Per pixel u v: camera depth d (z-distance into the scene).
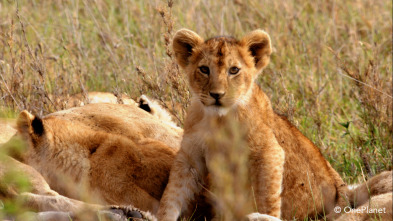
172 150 10.13
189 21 17.16
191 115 9.50
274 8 18.52
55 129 9.09
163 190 9.48
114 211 7.94
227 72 9.38
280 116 10.45
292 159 9.90
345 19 18.73
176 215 9.05
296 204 9.80
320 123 12.73
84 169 8.92
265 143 9.32
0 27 15.24
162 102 12.36
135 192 9.02
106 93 13.36
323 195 10.10
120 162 9.11
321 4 19.25
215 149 9.28
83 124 10.20
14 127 9.04
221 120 9.32
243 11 18.73
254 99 9.71
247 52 9.79
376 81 12.79
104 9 19.00
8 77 12.70
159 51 15.91
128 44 16.56
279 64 15.80
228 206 8.71
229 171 9.24
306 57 15.52
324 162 10.46
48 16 18.77
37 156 8.90
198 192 9.38
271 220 8.38
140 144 10.05
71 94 13.68
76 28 16.92
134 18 18.52
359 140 12.11
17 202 8.27
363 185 9.89
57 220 7.97
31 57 13.08
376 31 16.81
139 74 13.07
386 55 16.55
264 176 9.22
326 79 15.02
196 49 9.74
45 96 12.37
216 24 17.41
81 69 14.93
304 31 17.88
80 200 8.81
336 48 16.47
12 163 8.35
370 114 12.56
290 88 14.61
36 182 8.55
